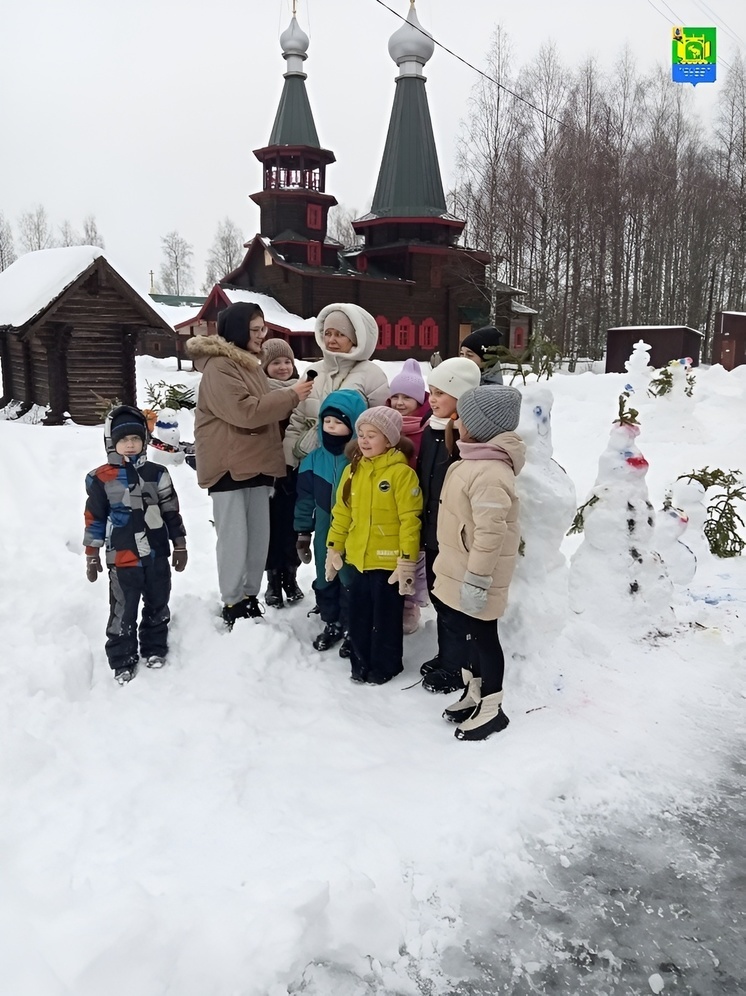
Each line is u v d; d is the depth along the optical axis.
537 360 4.80
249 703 3.43
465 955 2.20
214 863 2.42
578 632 3.97
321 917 2.20
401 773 2.94
